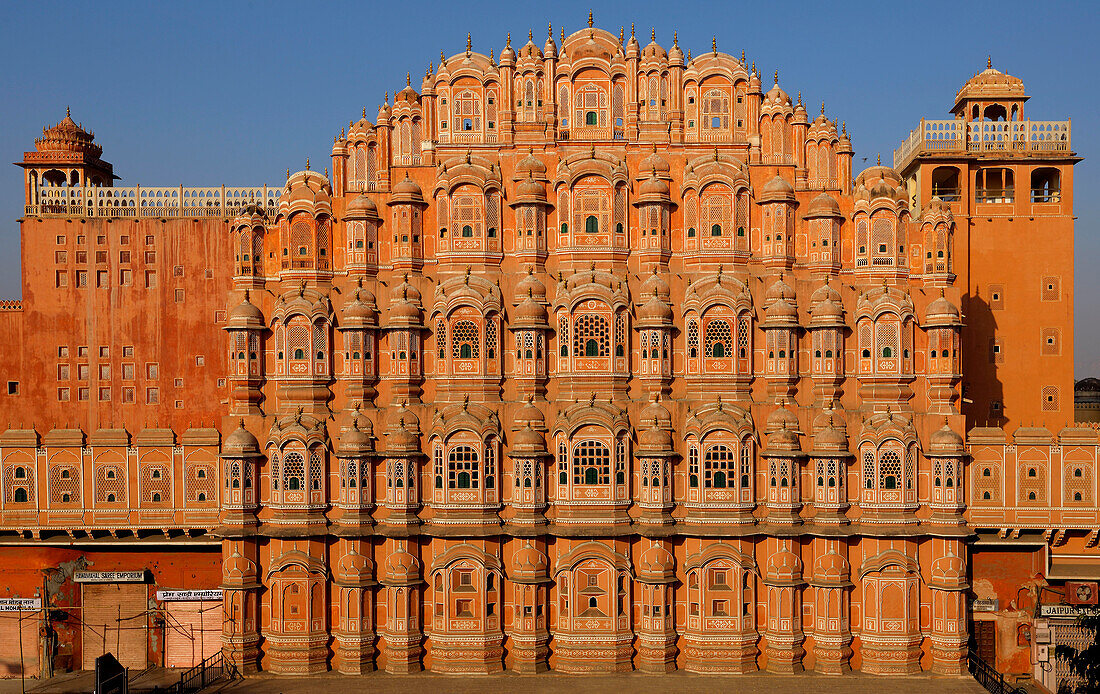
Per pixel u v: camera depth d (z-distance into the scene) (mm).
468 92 46656
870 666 42594
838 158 46469
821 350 43938
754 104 46062
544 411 43875
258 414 44344
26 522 46000
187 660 47094
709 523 42719
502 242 45531
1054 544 45375
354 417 43625
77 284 51562
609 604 43031
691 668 42688
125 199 52938
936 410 43625
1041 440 44094
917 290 44625
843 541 42906
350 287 45031
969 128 51938
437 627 43188
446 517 43000
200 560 47281
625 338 44094
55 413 51062
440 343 44344
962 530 42531
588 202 45031
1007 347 50219
